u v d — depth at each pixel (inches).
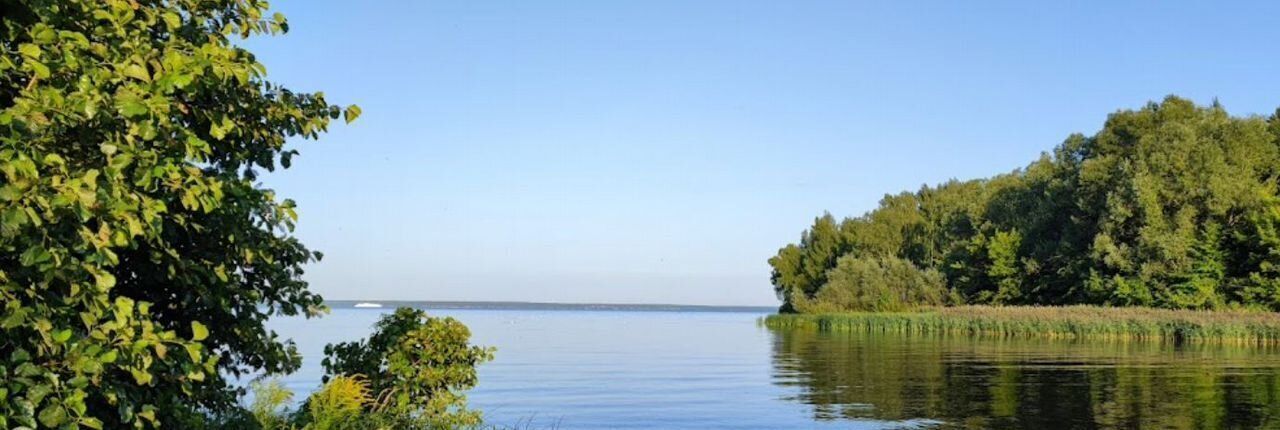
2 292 156.6
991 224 3144.7
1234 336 1863.9
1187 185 2412.6
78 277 162.7
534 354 1635.1
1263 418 716.0
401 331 435.2
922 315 2450.8
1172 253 2358.5
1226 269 2391.7
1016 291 2940.5
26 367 155.9
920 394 900.6
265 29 245.6
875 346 1797.5
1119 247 2541.8
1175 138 2507.4
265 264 238.2
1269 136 2583.7
